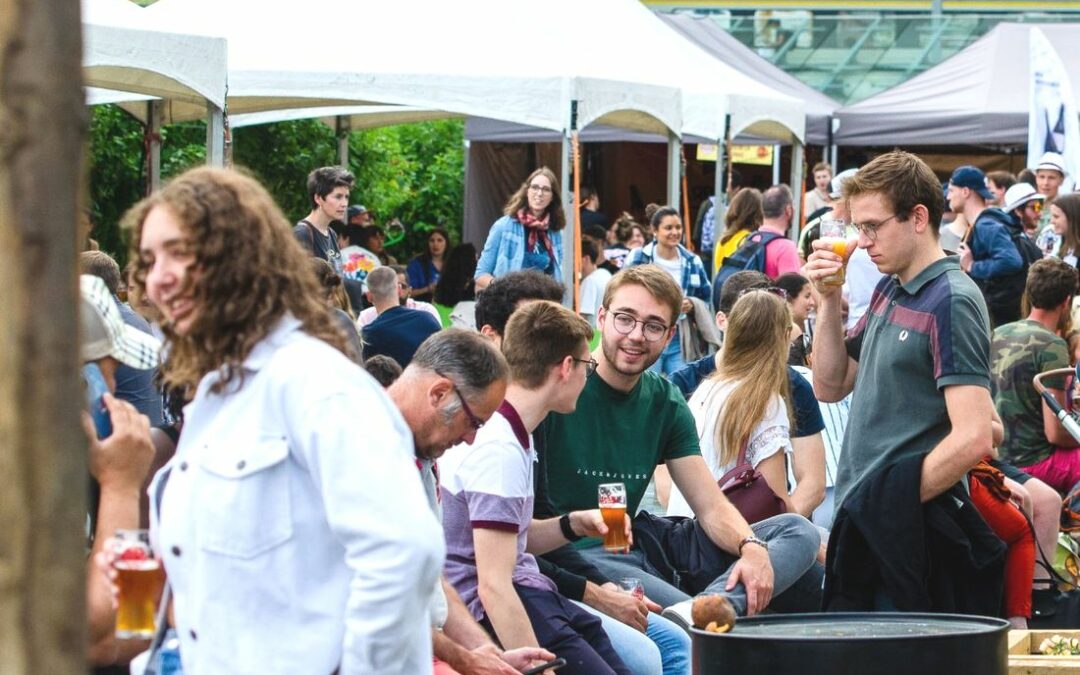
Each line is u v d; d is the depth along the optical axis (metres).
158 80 9.48
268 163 17.19
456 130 25.95
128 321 5.87
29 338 1.69
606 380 5.19
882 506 4.64
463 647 4.04
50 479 1.71
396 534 2.62
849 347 5.23
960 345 4.54
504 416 4.50
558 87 11.71
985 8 28.11
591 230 14.99
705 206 20.91
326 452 2.64
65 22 1.69
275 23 11.77
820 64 25.28
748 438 5.78
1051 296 7.50
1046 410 7.16
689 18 24.72
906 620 3.76
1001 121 21.25
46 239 1.69
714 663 3.46
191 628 2.73
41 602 1.71
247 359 2.70
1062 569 6.53
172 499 2.74
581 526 4.88
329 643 2.68
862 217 4.70
